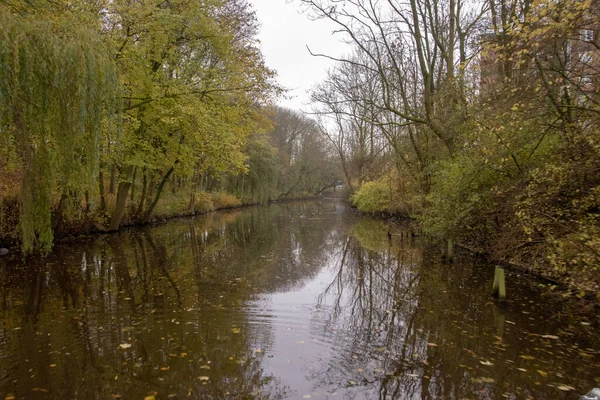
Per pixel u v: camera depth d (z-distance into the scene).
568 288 8.10
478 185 11.63
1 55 5.62
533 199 9.06
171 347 5.94
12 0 7.07
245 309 7.84
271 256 14.13
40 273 10.69
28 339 6.19
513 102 9.88
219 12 16.09
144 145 16.73
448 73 15.91
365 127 37.22
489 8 13.99
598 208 8.25
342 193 50.69
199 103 14.52
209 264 12.42
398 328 6.93
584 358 5.68
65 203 10.20
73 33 6.95
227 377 5.07
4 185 10.48
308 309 7.95
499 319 7.35
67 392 4.64
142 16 12.37
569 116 8.98
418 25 16.50
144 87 14.14
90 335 6.38
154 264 12.24
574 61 8.72
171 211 28.03
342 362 5.57
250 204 48.56
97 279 10.18
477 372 5.28
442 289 9.58
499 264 11.76
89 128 6.95
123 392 4.66
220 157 18.41
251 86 15.48
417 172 19.80
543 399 4.61
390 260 13.56
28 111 6.20
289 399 4.59
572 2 6.86
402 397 4.66
